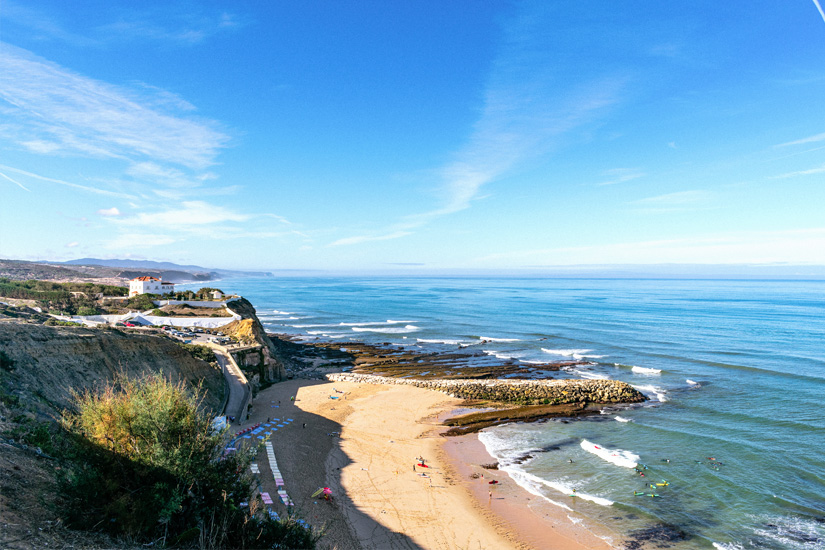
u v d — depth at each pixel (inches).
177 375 1475.1
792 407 1706.4
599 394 1908.2
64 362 1086.4
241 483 469.4
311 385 2100.1
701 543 899.4
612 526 965.2
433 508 1031.6
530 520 991.0
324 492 1039.6
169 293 3612.2
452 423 1610.5
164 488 399.9
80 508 357.4
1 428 502.0
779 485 1112.8
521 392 1947.6
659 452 1321.4
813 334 3462.1
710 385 2068.2
